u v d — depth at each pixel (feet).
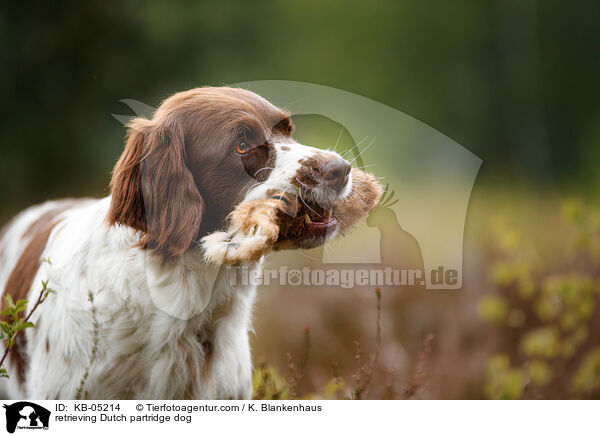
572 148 76.64
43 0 48.96
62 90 48.60
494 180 54.90
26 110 47.65
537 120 75.66
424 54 71.72
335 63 65.62
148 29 53.06
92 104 49.06
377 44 68.49
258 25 62.64
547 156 73.87
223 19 58.95
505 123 74.79
